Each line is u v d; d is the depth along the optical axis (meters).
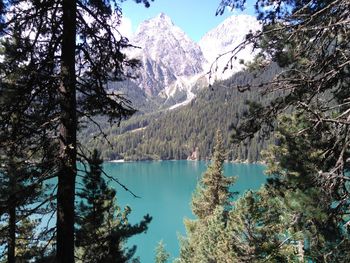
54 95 6.78
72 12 6.27
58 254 6.02
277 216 13.73
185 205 87.25
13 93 6.10
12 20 6.12
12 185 6.82
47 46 6.62
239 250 14.47
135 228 9.42
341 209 5.91
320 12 5.11
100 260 9.05
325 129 5.82
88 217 9.29
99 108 6.72
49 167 6.33
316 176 6.06
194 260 28.61
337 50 5.33
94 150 8.60
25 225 12.35
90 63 6.75
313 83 5.65
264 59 6.06
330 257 7.38
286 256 11.87
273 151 14.16
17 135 6.35
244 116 6.39
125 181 131.25
